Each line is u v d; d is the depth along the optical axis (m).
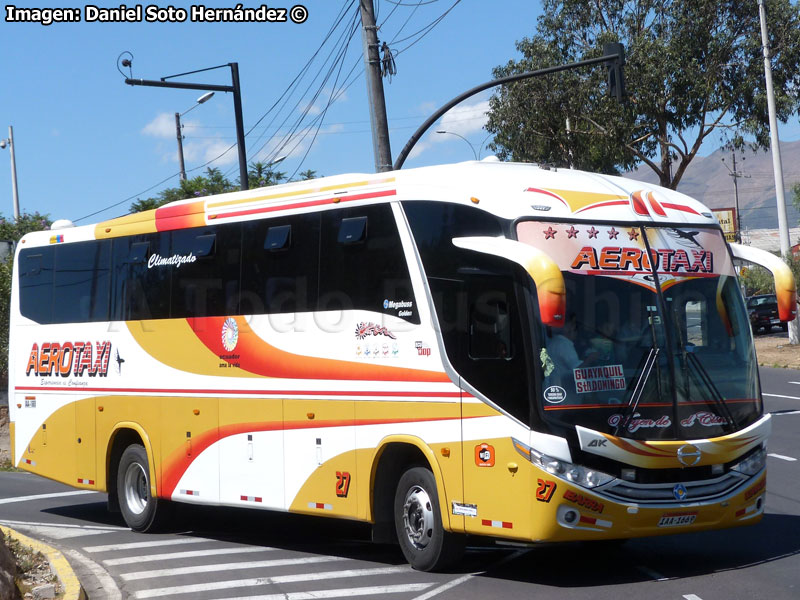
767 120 40.97
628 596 8.06
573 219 8.87
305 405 10.45
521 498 8.27
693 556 9.67
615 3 42.19
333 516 10.09
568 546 10.51
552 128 42.91
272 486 10.84
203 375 11.80
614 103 40.56
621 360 8.55
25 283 14.98
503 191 8.98
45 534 12.90
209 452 11.68
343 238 10.17
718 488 8.71
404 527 9.53
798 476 14.14
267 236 11.12
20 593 8.43
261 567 10.08
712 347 8.99
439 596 8.36
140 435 12.70
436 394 9.05
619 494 8.31
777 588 8.13
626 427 8.38
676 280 9.02
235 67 23.75
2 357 24.41
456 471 8.84
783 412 21.64
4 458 22.56
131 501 13.00
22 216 33.38
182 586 9.38
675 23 41.31
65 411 14.02
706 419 8.72
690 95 40.72
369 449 9.69
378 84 19.75
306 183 10.94
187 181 30.52
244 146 24.14
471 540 11.01
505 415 8.45
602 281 8.72
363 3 19.70
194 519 13.66
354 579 9.24
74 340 13.94
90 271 13.80
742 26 41.31
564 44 42.81
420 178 9.62
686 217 9.39
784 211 36.53
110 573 10.19
